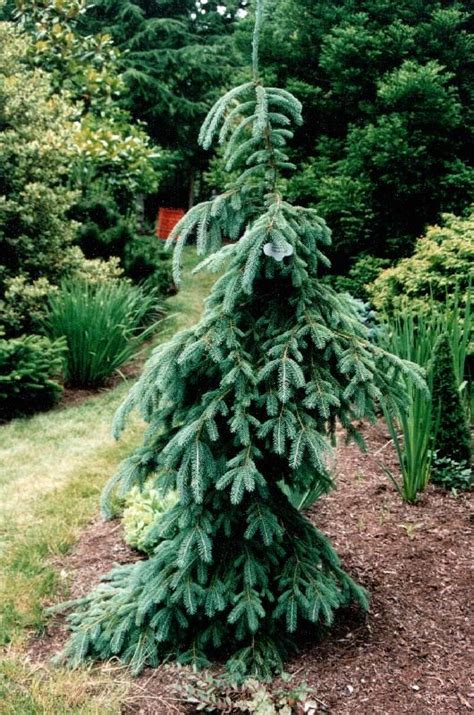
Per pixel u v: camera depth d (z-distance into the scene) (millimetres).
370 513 3691
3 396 5531
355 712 2264
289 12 9117
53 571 3229
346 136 8906
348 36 8156
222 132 2480
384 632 2701
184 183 20156
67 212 8609
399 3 8656
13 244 6777
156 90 16891
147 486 3906
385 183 7805
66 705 2324
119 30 17391
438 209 7852
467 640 2629
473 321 4984
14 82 6965
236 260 2318
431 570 3125
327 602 2436
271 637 2596
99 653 2643
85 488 4172
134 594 2727
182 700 2348
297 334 2344
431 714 2246
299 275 2334
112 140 9133
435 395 4070
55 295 6629
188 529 2457
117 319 6633
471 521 3568
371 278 7551
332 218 7945
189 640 2625
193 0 19500
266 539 2373
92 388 6605
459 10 8750
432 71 7402
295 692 2320
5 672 2539
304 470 2516
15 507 3932
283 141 2461
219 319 2393
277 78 9219
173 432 2582
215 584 2467
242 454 2311
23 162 6758
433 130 7730
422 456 3771
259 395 2371
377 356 2406
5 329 6602
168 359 2357
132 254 8742
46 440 5133
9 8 13789
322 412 2260
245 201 2492
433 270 5613
